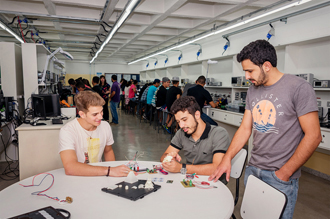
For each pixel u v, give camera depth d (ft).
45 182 4.40
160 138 17.98
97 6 14.46
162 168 5.29
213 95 21.17
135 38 23.84
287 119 4.15
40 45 13.26
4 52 12.53
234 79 16.78
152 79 41.73
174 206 3.58
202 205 3.64
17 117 12.14
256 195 3.99
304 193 8.93
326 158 10.32
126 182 4.35
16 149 12.46
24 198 3.76
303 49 12.59
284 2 12.40
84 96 5.20
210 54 21.91
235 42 18.15
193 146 5.44
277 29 14.12
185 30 20.07
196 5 15.34
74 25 20.83
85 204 3.57
